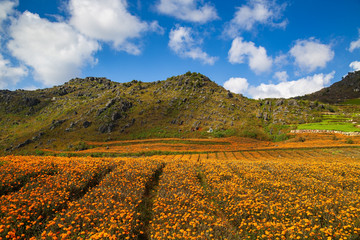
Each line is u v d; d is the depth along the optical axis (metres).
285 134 81.19
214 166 21.30
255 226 8.36
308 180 15.35
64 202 10.23
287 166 21.39
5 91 198.50
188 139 87.19
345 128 71.38
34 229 7.86
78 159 21.03
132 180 14.27
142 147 75.50
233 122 105.88
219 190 13.20
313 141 63.47
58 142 94.38
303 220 8.53
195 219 8.71
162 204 10.43
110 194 11.20
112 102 127.31
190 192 12.99
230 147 68.81
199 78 168.88
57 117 128.75
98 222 8.34
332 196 11.65
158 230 8.29
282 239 7.11
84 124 107.81
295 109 112.31
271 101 132.75
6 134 118.75
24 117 152.25
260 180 15.04
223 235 7.81
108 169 17.80
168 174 17.20
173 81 171.62
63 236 6.78
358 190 13.05
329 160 34.94
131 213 8.90
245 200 10.76
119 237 7.33
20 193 10.04
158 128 106.12
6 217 7.73
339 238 7.13
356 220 8.27
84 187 12.79
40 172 13.74
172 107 127.56
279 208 9.86
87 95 187.88
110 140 94.88
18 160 15.85
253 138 86.62
